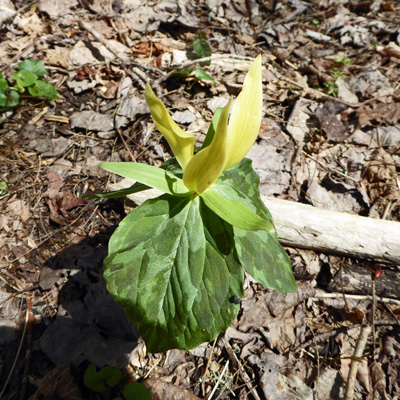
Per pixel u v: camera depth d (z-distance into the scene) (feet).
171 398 0.97
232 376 1.03
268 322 1.13
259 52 2.13
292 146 1.59
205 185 0.77
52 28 1.96
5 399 0.93
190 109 1.68
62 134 1.55
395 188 1.45
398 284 1.23
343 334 1.13
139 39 2.02
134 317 0.78
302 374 1.05
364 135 1.66
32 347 1.02
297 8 2.49
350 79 1.96
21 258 1.19
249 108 0.72
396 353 1.09
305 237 1.24
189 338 0.78
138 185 0.85
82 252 1.21
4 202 1.31
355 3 2.60
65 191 1.37
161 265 0.80
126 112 1.61
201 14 2.30
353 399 1.01
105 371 0.96
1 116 1.57
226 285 0.79
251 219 0.72
